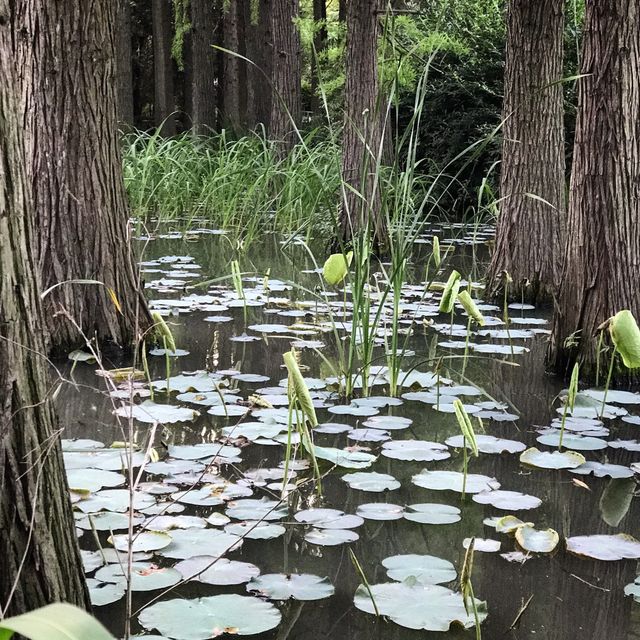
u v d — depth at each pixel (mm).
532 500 2990
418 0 16297
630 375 4672
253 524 2699
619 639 2109
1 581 1671
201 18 19844
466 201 15141
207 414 3906
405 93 15234
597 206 4656
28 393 1720
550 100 7184
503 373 4867
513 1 7156
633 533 2795
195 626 2047
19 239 1711
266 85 21719
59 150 4848
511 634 2121
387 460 3438
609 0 4586
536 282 7266
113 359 4906
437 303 7039
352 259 4590
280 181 12578
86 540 2555
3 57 1679
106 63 4918
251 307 6664
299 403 2717
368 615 2207
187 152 14195
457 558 2551
